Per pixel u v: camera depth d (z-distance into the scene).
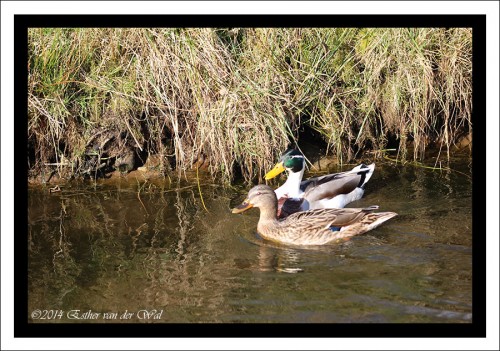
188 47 11.00
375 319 7.20
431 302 7.46
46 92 10.88
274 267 8.37
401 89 11.48
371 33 11.62
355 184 10.36
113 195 10.52
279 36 11.48
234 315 7.36
